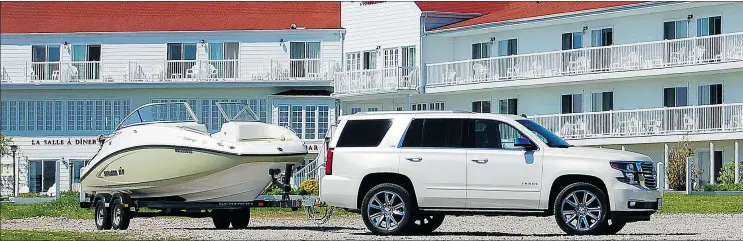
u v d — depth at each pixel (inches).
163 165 1048.2
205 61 2466.8
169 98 2496.3
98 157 1098.7
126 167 1071.6
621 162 879.1
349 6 2405.3
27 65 2524.6
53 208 1485.0
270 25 2472.9
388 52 2311.8
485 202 899.4
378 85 2256.4
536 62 2065.7
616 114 1950.1
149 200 1069.8
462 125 912.9
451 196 904.9
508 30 2165.4
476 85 2143.2
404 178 920.3
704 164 1904.5
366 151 925.2
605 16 2012.8
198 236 920.9
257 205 1034.1
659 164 909.2
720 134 1823.3
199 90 2485.2
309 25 2453.2
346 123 940.0
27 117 2551.7
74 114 2534.5
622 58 1958.7
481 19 2224.4
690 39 1872.5
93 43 2524.6
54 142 2536.9
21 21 2576.3
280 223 1161.4
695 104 1921.8
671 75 1910.7
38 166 2549.2
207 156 1025.5
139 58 2512.3
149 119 1085.8
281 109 2426.2
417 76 2233.0
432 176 908.0
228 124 1039.6
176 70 2481.5
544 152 890.7
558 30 2103.8
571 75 2017.7
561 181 892.6
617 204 872.9
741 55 1809.8
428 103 2293.3
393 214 917.2
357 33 2384.4
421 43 2241.6
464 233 959.0
